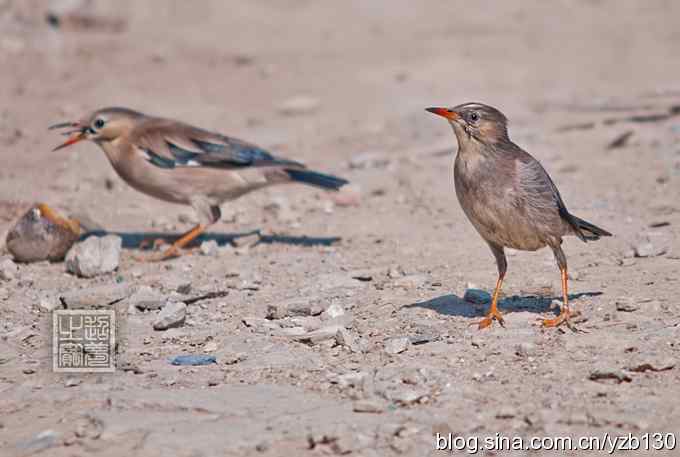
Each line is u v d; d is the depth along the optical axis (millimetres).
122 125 15297
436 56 29078
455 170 11125
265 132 22281
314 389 9836
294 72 27375
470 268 13625
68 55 27875
